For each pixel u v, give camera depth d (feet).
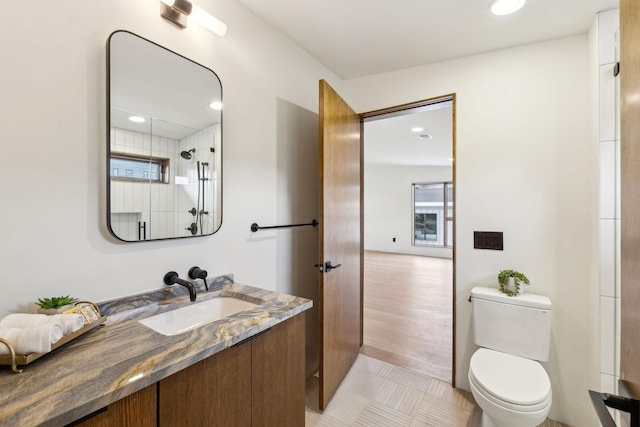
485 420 5.41
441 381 7.09
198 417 2.91
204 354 2.84
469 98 6.84
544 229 6.12
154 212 4.07
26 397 2.06
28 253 3.03
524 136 6.29
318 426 5.60
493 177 6.57
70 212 3.32
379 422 5.72
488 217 6.62
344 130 7.20
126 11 3.79
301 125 6.94
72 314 2.90
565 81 5.96
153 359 2.61
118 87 3.68
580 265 5.81
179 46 4.41
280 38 6.25
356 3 5.23
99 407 2.12
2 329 2.50
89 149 3.46
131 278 3.87
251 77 5.61
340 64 7.54
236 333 3.20
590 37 5.63
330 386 6.37
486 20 5.56
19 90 2.96
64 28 3.26
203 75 4.71
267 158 6.02
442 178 25.09
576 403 5.81
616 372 5.02
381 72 7.93
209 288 4.79
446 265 21.30
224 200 5.11
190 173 4.53
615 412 4.83
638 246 2.03
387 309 12.07
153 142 4.06
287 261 6.60
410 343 9.05
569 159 5.91
